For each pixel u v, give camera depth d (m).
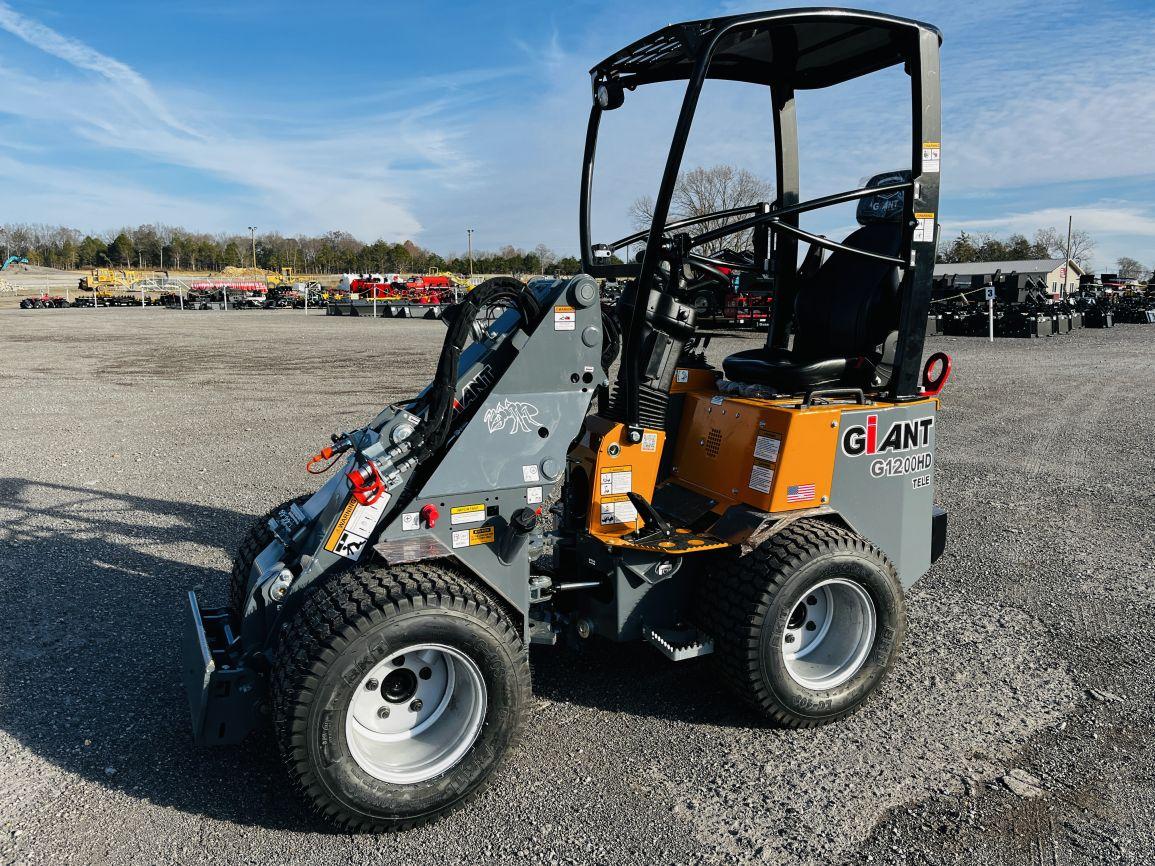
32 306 55.50
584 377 3.34
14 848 2.79
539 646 4.34
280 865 2.73
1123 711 3.73
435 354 19.52
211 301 56.69
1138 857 2.78
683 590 3.62
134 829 2.90
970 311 25.09
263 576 3.19
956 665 4.16
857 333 3.97
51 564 5.39
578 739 3.48
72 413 11.15
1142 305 32.41
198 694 2.92
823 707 3.52
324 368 16.62
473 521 3.20
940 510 4.32
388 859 2.77
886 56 4.04
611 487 3.58
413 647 2.83
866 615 3.62
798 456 3.52
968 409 11.55
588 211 4.09
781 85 4.48
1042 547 5.88
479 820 2.97
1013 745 3.46
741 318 21.42
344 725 2.76
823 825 2.94
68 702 3.73
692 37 3.34
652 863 2.75
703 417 3.94
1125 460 8.54
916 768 3.29
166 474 7.78
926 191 3.63
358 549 3.12
